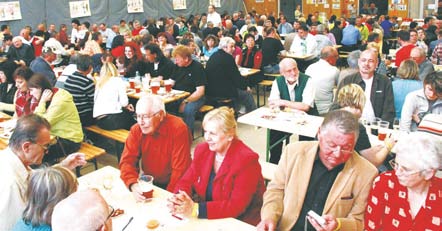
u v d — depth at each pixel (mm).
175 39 11398
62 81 5453
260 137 5766
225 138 2369
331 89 4770
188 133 2930
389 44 11922
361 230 2053
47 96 3928
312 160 2152
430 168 1724
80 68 4820
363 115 3807
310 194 2174
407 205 1879
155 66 6105
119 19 12922
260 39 9578
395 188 1905
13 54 8219
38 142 2412
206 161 2500
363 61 3764
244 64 7430
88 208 1476
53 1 11266
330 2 15539
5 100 4891
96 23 12336
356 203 2080
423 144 1758
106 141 5551
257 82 7164
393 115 3785
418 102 3482
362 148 2688
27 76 4137
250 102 6344
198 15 14562
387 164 3131
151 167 2973
